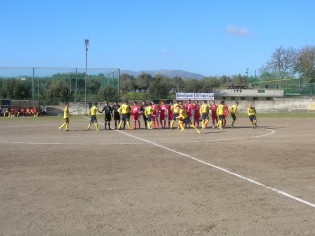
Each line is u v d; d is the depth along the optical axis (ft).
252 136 73.97
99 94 177.99
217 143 62.13
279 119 136.67
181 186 31.89
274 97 201.26
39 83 175.83
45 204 26.76
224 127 98.78
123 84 265.95
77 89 177.78
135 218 23.73
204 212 24.88
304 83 217.77
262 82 227.81
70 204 26.73
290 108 191.83
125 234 21.09
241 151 52.60
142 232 21.36
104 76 180.96
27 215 24.38
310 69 264.93
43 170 38.88
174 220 23.32
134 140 66.74
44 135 76.64
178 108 95.45
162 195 29.04
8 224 22.74
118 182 33.40
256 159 45.73
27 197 28.58
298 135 75.87
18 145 59.77
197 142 63.52
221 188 31.19
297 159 45.73
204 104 96.17
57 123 116.26
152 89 192.95
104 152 51.70
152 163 42.96
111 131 87.25
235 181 33.76
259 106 191.42
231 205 26.43
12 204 26.76
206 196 28.73
